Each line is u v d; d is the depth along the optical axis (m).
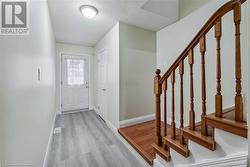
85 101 4.93
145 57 3.26
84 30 3.39
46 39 2.19
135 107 3.14
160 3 2.60
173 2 2.74
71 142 2.50
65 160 1.96
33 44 1.34
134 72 3.11
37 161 1.44
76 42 4.44
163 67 3.16
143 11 2.48
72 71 4.68
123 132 2.67
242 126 0.91
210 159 1.12
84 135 2.80
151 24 2.99
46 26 2.17
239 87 1.01
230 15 1.96
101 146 2.35
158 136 1.75
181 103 1.45
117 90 2.96
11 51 0.85
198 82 2.37
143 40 3.21
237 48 0.99
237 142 0.96
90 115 4.25
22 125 1.01
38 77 1.55
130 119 3.06
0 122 0.71
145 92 3.28
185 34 2.64
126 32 2.98
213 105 2.17
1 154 0.72
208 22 1.14
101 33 3.60
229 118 1.09
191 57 1.31
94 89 4.88
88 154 2.11
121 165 1.84
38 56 1.56
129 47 3.02
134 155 2.08
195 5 2.46
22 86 1.02
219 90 1.13
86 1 2.21
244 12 1.78
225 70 2.04
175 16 2.77
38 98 1.53
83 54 4.82
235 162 0.94
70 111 4.66
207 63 2.25
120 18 2.75
